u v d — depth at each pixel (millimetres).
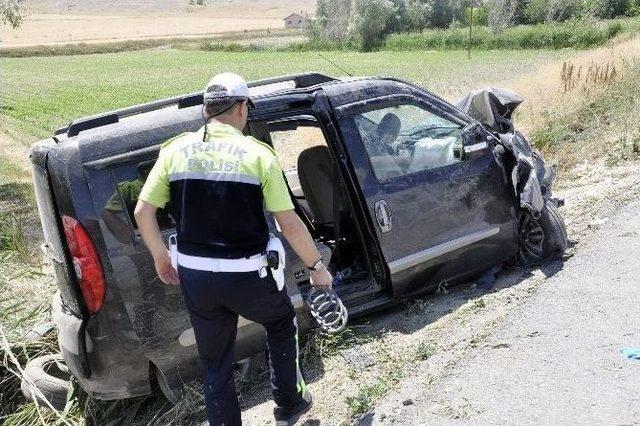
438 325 4836
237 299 3432
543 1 63000
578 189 7535
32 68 68562
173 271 3592
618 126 9516
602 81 12391
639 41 25078
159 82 50562
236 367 4734
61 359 5484
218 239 3377
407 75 33406
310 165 5527
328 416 4004
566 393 3584
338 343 4836
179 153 3438
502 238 5477
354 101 5031
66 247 4270
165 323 4285
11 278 7727
